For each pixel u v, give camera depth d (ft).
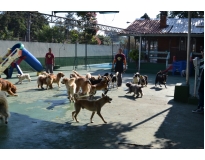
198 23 73.97
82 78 30.40
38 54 73.56
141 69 68.28
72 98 28.30
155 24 77.05
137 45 88.33
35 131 18.07
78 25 61.11
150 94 33.94
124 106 26.40
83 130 18.43
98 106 19.94
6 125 19.40
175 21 77.05
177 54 71.00
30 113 23.24
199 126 19.88
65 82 28.30
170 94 34.19
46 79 36.83
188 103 28.22
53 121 20.68
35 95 32.24
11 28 134.62
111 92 34.99
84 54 95.50
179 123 20.62
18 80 46.62
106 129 18.71
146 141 16.34
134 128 19.08
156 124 20.22
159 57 67.67
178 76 59.31
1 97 19.39
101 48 106.42
